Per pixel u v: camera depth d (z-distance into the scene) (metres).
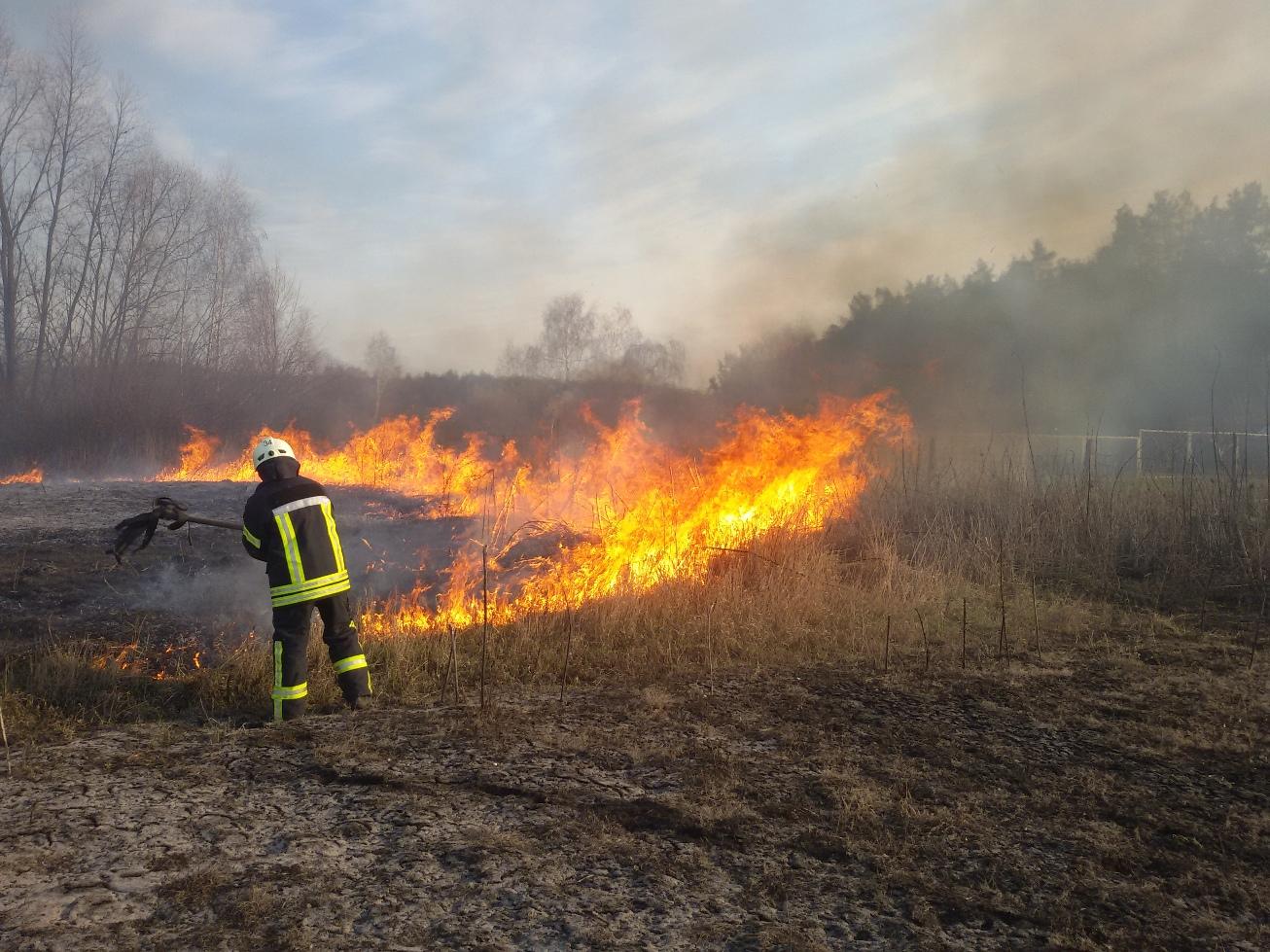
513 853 3.42
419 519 11.25
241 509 10.94
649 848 3.53
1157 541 9.98
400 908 3.01
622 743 4.70
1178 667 6.41
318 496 5.32
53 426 24.86
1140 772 4.48
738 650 6.72
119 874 3.19
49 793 3.90
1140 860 3.54
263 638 6.64
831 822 3.82
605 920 2.98
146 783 4.05
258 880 3.17
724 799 4.00
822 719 5.21
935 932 2.97
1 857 3.28
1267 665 6.46
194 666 6.32
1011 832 3.77
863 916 3.07
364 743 4.60
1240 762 4.62
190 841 3.47
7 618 6.86
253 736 4.71
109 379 27.92
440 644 6.55
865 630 7.24
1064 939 2.94
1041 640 7.17
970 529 10.43
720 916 3.04
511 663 6.22
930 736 4.94
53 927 2.83
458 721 5.01
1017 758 4.64
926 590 8.40
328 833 3.57
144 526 5.80
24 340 30.33
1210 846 3.68
